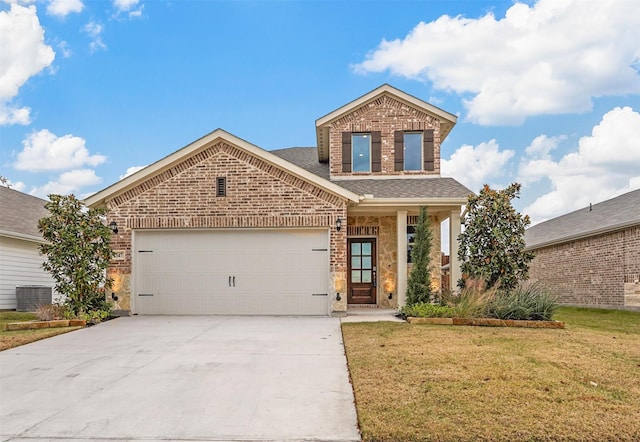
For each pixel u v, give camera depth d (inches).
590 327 404.5
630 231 561.0
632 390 200.7
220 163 476.1
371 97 582.6
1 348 301.1
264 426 169.2
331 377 230.7
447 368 234.4
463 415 171.3
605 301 611.2
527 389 200.1
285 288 470.6
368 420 167.8
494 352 271.0
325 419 175.5
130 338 337.1
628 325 429.4
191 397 201.6
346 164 582.2
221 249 476.1
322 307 468.1
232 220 470.3
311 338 333.7
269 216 470.0
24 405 193.5
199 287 474.0
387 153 580.4
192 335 347.9
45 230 412.5
